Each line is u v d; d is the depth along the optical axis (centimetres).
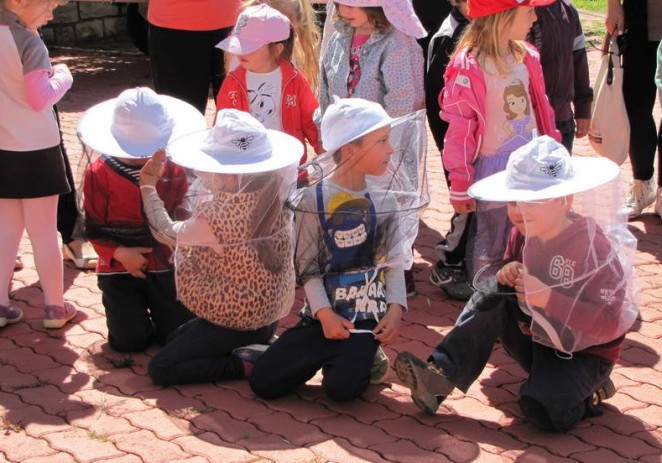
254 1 582
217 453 392
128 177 473
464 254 555
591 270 389
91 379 466
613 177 386
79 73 1220
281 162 429
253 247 443
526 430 414
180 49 650
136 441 404
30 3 482
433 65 560
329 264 431
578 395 404
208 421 422
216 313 451
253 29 532
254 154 432
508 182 391
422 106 537
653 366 475
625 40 646
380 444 401
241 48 532
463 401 444
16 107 490
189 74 658
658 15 637
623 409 433
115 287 492
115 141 471
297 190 433
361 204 426
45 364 483
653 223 675
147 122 471
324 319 431
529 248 390
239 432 412
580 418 414
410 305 554
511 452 393
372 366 446
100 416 427
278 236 447
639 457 390
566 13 536
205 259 448
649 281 578
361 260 431
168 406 437
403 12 521
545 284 390
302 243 431
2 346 504
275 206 440
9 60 480
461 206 486
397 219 429
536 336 404
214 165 425
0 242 516
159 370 455
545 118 489
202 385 461
